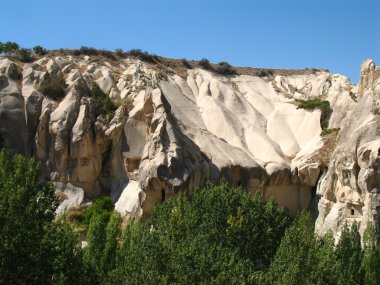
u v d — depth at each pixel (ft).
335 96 227.40
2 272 81.51
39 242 86.63
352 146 162.30
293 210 196.85
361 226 153.89
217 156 192.03
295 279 88.17
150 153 175.01
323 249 105.60
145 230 106.63
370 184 153.17
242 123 229.45
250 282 85.87
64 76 214.28
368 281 108.88
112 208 177.58
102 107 196.34
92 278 94.79
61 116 186.39
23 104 191.21
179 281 85.15
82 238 160.76
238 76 273.95
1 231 83.05
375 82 172.86
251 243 122.42
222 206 126.31
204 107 232.12
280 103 249.14
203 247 96.48
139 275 87.97
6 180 94.58
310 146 205.26
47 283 86.07
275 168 195.83
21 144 185.47
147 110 189.06
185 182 169.17
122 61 255.50
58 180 182.80
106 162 191.11
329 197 173.37
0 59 215.10
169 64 266.98
